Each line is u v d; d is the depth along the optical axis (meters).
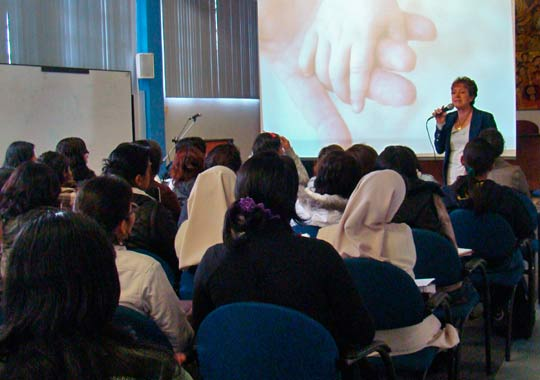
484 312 3.10
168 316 1.87
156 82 7.33
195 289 1.80
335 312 1.72
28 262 0.92
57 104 6.38
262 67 7.36
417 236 2.57
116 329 0.98
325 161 2.60
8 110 6.09
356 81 6.89
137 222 2.57
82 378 0.89
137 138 7.27
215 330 1.64
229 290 1.72
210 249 1.79
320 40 7.06
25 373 0.89
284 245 1.69
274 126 7.38
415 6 6.50
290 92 7.26
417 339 2.14
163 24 7.46
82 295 0.92
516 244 3.18
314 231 2.57
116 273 0.97
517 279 3.21
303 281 1.67
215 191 2.48
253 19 8.59
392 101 6.71
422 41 6.50
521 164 5.96
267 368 1.62
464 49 6.30
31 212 2.17
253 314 1.57
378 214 2.11
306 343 1.56
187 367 2.00
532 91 7.71
